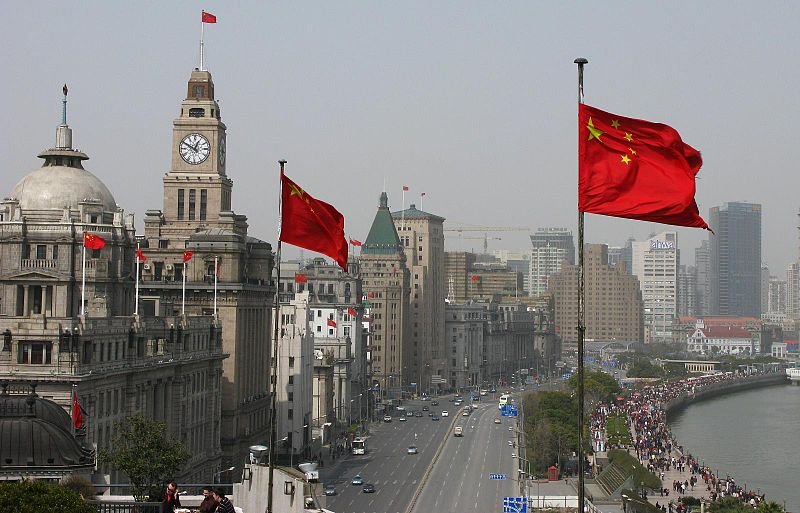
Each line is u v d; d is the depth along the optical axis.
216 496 106.00
